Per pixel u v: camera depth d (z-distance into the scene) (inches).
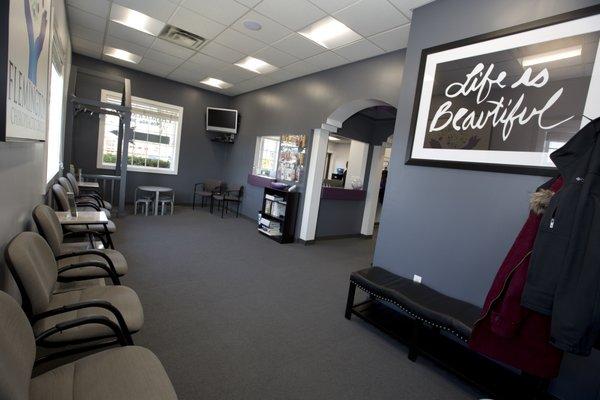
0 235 49.6
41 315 47.2
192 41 170.9
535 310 53.5
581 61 72.1
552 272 52.4
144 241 162.6
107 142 244.1
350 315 104.7
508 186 83.0
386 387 73.5
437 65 99.5
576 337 48.9
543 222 54.5
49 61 84.3
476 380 74.0
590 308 48.5
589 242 49.7
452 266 93.7
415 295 88.5
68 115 177.6
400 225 108.3
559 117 74.9
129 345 51.7
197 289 113.5
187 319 91.9
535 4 80.0
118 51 205.5
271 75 215.6
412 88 107.3
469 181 90.9
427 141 100.8
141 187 231.8
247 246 179.5
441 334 96.0
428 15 104.7
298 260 166.1
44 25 68.4
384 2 109.7
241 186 264.5
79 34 180.1
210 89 281.3
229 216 262.1
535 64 79.0
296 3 119.6
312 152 202.8
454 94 95.0
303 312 106.0
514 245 61.7
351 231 244.7
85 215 104.8
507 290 59.2
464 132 92.0
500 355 64.3
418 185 103.6
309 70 195.2
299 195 206.2
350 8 117.6
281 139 226.2
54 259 63.3
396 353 87.9
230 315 97.7
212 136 292.8
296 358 79.9
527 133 79.8
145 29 163.6
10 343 32.8
